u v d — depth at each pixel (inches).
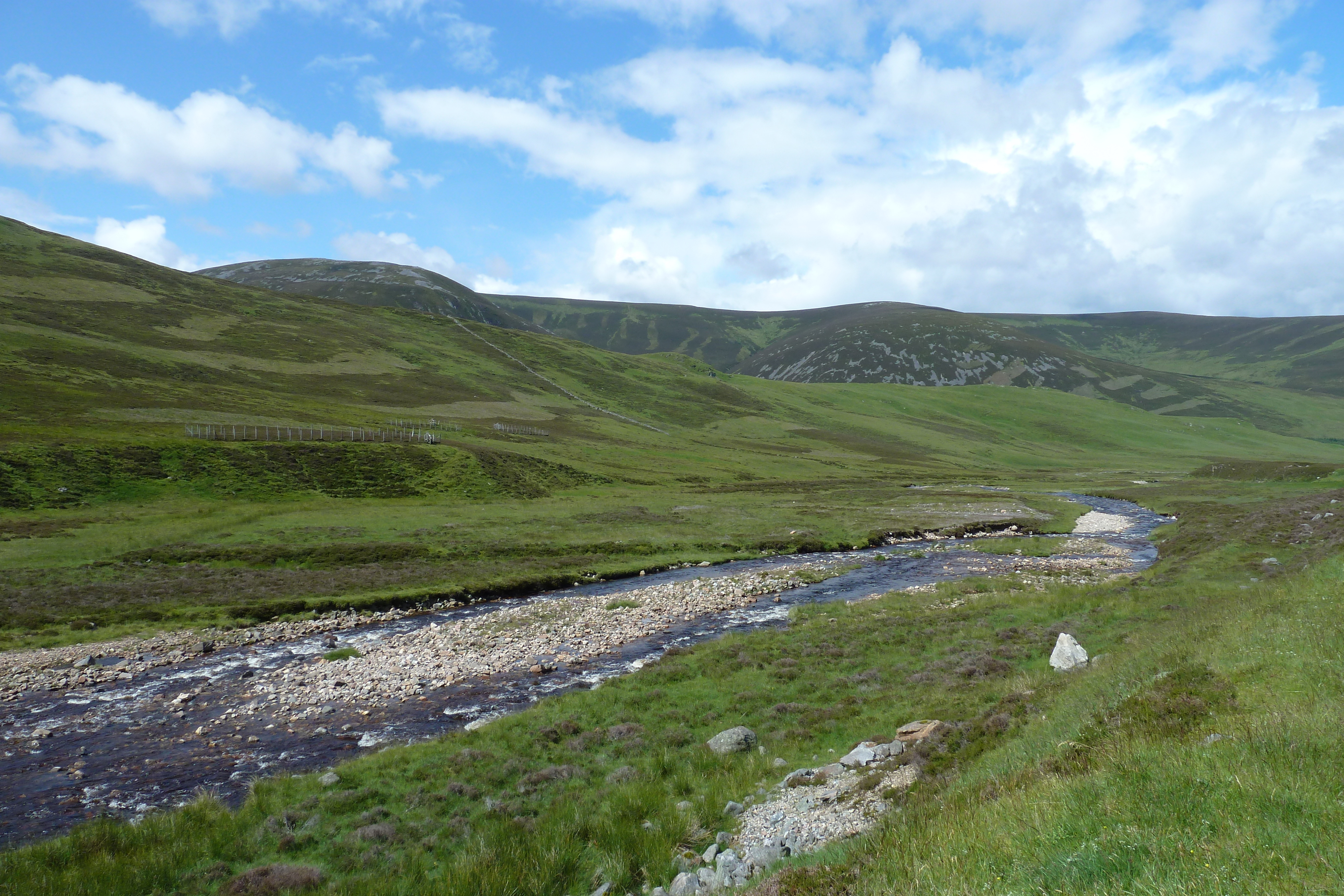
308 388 6328.7
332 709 1059.9
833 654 1139.9
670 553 2529.5
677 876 494.6
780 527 3083.2
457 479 3799.2
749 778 675.4
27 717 1038.4
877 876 353.7
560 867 530.3
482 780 724.0
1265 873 263.0
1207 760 372.2
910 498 4288.9
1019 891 293.0
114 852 595.8
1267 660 557.9
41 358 5002.5
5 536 2119.8
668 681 1058.7
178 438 3464.6
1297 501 2667.3
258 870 552.7
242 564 2066.9
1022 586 1740.9
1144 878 276.4
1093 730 503.8
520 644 1417.3
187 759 881.5
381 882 529.0
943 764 596.7
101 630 1477.6
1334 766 332.8
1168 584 1445.6
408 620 1680.6
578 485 4252.0
